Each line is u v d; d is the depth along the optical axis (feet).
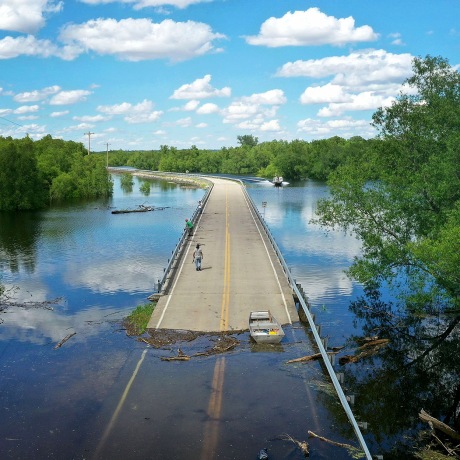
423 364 69.51
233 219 182.19
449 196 88.69
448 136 93.40
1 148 260.62
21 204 247.70
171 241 158.81
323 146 549.95
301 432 48.34
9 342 74.23
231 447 45.83
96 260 132.26
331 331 80.94
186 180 464.24
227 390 56.44
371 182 104.73
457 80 99.60
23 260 133.28
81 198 311.88
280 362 63.98
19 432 48.83
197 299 86.53
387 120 102.01
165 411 52.06
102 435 48.03
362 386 62.08
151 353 66.54
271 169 555.69
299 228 183.11
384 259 95.09
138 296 98.12
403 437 50.44
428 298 81.61
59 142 504.02
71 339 74.59
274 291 90.99
